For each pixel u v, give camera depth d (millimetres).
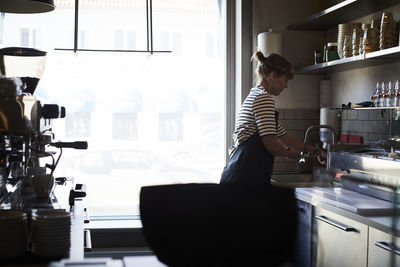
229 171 3277
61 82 4285
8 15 4152
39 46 4219
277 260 1532
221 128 4539
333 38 4305
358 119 3926
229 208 1542
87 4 4281
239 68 4391
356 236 2506
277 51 4133
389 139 3346
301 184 3354
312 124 4453
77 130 4336
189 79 4477
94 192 4375
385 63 3596
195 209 1526
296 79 4430
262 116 3170
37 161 2811
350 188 2998
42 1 2502
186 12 4457
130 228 4121
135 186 4422
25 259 1436
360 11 3672
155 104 4438
